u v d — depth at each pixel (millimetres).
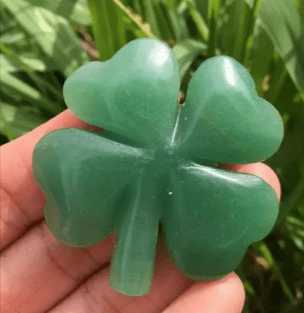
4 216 92
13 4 109
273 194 76
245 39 95
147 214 76
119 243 77
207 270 76
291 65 91
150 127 74
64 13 109
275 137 75
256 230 76
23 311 96
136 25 104
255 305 115
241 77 74
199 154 75
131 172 75
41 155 76
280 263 115
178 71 76
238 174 75
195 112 74
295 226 107
